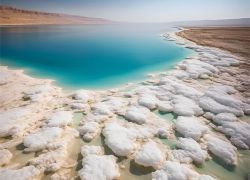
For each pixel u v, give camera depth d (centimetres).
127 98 1030
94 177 511
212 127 765
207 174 543
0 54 2356
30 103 947
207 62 1720
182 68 1602
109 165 555
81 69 1716
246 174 544
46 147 631
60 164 565
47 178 521
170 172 530
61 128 734
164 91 1098
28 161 575
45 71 1633
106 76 1497
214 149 627
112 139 666
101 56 2280
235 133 708
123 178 525
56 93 1103
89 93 1104
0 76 1402
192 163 580
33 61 2017
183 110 870
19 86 1195
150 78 1402
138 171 548
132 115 827
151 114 859
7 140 671
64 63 1944
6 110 868
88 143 668
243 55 1930
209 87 1154
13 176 516
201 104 931
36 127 745
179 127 746
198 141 675
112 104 950
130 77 1457
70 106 930
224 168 564
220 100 962
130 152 617
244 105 916
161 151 626
